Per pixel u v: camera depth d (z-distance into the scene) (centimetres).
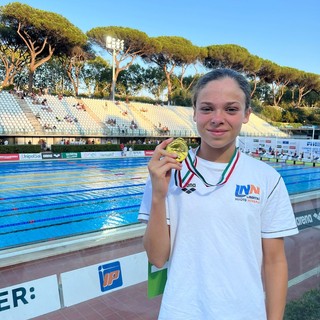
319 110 5422
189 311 143
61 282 338
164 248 153
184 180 151
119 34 4069
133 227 712
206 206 145
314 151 2556
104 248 590
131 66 5300
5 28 3328
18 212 934
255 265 144
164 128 3509
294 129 4594
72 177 1554
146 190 167
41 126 2770
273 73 5366
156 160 146
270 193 150
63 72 5081
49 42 3594
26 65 4181
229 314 139
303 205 937
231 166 151
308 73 5628
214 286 140
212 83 150
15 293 307
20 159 2152
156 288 194
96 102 3575
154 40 4272
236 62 4872
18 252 555
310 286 457
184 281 146
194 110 162
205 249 143
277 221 150
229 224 143
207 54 4850
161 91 5669
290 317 363
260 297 143
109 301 422
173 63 4769
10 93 3078
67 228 798
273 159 2644
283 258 153
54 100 3272
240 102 148
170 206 152
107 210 978
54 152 2372
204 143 157
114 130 3122
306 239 628
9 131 2538
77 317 385
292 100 5912
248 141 2977
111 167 1970
